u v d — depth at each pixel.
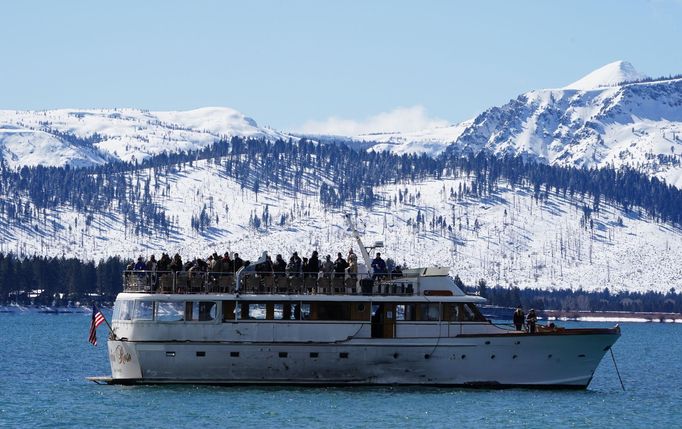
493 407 128.12
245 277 135.50
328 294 135.75
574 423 122.12
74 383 154.75
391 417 121.06
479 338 136.38
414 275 138.62
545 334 137.62
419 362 135.88
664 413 131.75
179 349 134.50
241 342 134.12
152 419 119.31
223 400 128.62
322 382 135.62
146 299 134.88
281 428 115.25
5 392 142.50
